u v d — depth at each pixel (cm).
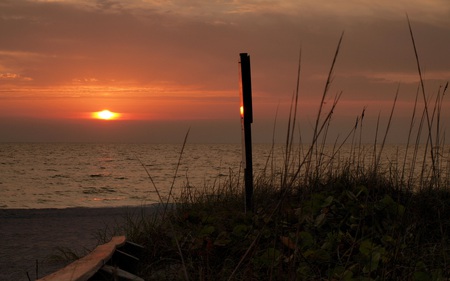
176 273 450
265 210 578
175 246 511
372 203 525
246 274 401
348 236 486
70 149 17238
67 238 693
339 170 761
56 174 4362
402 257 397
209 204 771
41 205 1991
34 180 3628
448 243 488
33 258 569
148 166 5491
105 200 2156
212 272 427
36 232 743
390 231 468
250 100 683
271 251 409
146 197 2214
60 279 308
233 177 920
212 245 475
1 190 2789
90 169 5175
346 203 564
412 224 482
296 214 538
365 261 395
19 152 13025
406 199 577
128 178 3741
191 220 595
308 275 390
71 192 2636
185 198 820
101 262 368
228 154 10225
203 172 3900
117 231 673
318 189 678
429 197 560
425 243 479
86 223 824
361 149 785
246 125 680
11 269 520
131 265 451
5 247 631
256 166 2780
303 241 441
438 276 356
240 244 489
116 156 9875
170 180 3244
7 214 920
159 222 643
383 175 744
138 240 550
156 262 491
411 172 585
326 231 527
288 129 321
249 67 686
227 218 632
